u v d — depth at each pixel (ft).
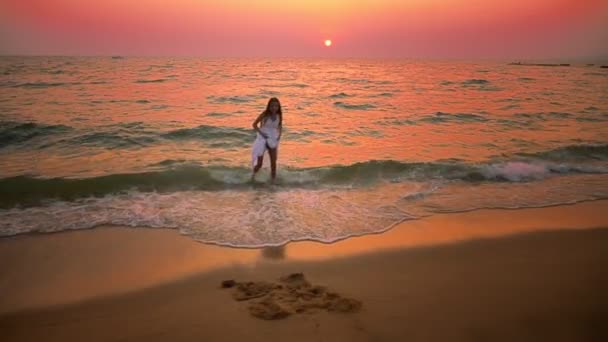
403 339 9.99
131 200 21.02
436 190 23.80
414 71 172.76
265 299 11.94
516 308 11.55
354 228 18.03
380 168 26.91
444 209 20.74
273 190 23.13
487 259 15.05
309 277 13.55
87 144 32.83
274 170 24.41
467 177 26.22
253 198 21.76
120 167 26.76
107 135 35.42
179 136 36.01
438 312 11.25
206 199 21.45
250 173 25.67
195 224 18.21
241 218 18.95
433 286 12.88
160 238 16.76
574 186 24.93
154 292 12.63
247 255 15.30
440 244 16.43
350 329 10.36
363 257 15.15
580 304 11.79
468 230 18.01
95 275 13.78
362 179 25.48
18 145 32.09
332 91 79.05
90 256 15.14
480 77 133.90
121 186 22.89
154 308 11.71
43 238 16.58
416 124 44.91
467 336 10.14
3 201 20.33
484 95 75.25
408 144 35.32
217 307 11.60
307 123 44.37
